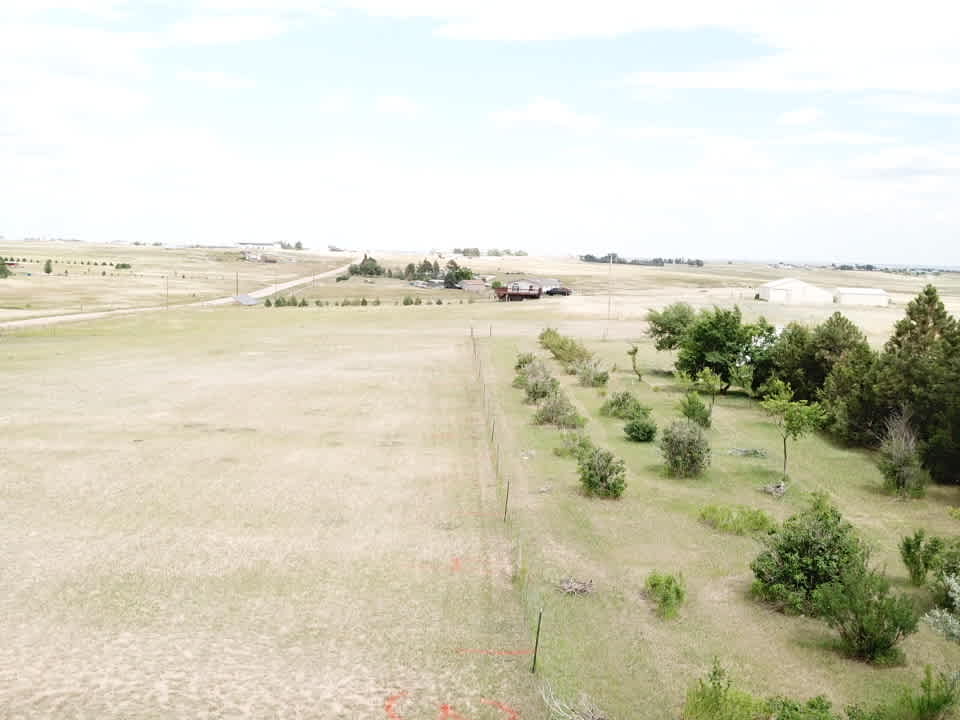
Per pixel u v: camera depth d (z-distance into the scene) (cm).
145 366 5703
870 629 1562
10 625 1700
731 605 1847
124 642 1636
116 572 1995
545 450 3303
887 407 3400
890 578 2016
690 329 5109
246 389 4778
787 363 4644
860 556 1888
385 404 4331
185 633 1680
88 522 2362
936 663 1588
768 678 1510
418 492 2705
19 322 8675
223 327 8638
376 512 2491
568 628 1712
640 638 1667
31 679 1484
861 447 3547
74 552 2123
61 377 5125
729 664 1562
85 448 3250
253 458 3134
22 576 1958
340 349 6844
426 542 2233
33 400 4300
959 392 3006
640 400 4603
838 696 1447
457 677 1514
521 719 1382
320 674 1521
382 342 7400
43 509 2470
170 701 1419
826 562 1831
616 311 10769
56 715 1369
